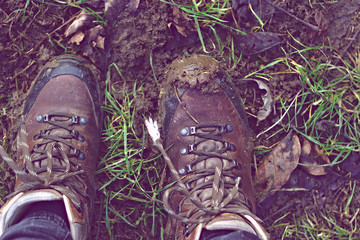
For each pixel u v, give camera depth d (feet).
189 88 2.42
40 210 2.08
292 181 2.52
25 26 2.46
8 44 2.46
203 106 2.42
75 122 2.39
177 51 2.48
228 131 2.42
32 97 2.44
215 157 2.36
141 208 2.51
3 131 2.49
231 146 2.40
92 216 2.49
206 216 2.12
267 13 2.48
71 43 2.45
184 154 2.39
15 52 2.47
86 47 2.44
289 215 2.54
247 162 2.44
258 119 2.51
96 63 2.46
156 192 2.46
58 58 2.45
